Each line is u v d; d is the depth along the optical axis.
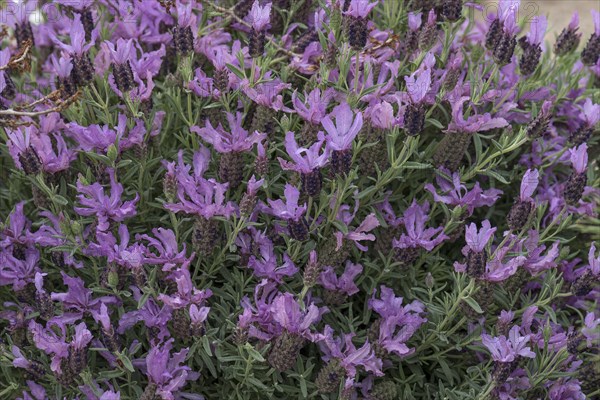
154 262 0.85
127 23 0.98
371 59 0.93
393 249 0.90
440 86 0.95
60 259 0.88
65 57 0.90
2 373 0.88
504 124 0.90
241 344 0.84
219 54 0.89
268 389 0.86
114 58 0.87
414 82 0.85
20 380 0.88
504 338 0.83
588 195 0.97
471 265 0.84
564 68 1.07
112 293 0.87
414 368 0.90
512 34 0.90
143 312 0.85
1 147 0.92
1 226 0.88
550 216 0.96
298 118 0.92
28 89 0.99
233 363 0.88
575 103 1.02
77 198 0.91
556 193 0.97
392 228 0.90
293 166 0.83
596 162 1.02
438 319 0.89
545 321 0.91
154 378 0.82
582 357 0.90
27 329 0.88
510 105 0.94
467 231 0.83
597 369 0.86
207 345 0.84
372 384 0.88
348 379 0.84
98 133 0.87
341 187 0.86
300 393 0.87
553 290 0.90
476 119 0.91
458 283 0.86
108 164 0.87
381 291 0.90
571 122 1.03
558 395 0.87
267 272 0.87
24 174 0.90
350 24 0.87
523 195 0.87
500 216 0.98
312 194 0.85
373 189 0.88
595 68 1.03
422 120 0.86
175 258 0.85
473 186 0.93
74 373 0.84
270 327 0.85
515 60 0.99
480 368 0.89
